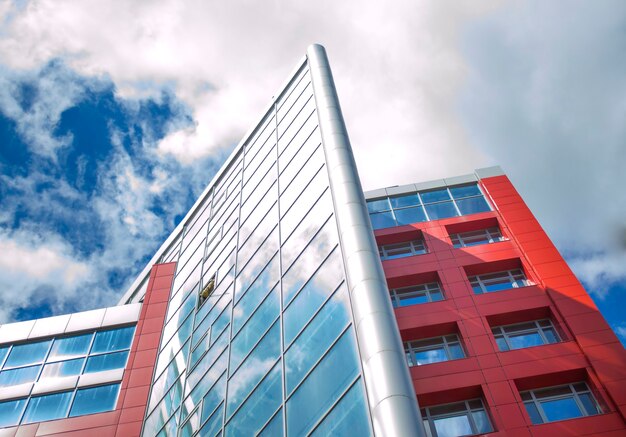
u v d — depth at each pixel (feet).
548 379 88.94
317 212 91.76
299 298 83.30
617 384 84.02
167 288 153.28
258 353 85.81
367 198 143.64
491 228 128.47
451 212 134.72
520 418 82.89
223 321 106.63
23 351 144.05
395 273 115.24
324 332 72.38
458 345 99.71
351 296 69.46
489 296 105.91
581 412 85.10
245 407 80.23
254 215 120.98
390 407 54.03
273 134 138.62
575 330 94.32
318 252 84.79
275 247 101.45
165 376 119.75
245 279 106.83
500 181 140.46
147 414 116.16
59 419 119.65
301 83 138.21
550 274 107.45
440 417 87.86
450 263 115.96
